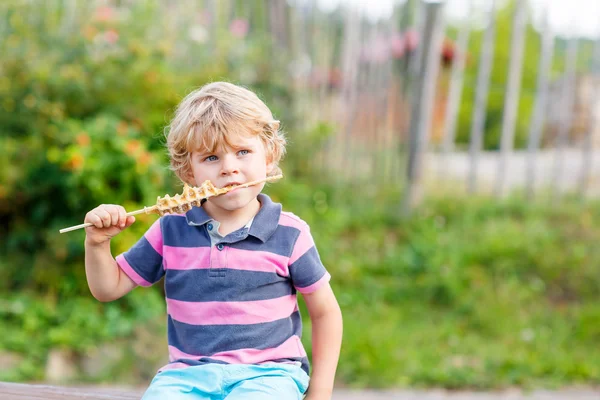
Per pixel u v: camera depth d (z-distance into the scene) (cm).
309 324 530
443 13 696
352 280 612
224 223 225
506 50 1149
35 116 564
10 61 570
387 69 733
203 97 225
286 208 636
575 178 726
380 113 739
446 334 535
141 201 538
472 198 719
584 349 518
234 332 217
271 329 220
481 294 582
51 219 562
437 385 473
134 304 526
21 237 557
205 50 684
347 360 490
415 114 707
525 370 485
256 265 218
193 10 711
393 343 510
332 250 637
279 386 209
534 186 721
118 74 583
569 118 727
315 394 220
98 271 221
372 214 705
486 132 1148
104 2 667
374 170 745
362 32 744
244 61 689
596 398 452
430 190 738
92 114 583
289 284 226
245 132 219
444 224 687
